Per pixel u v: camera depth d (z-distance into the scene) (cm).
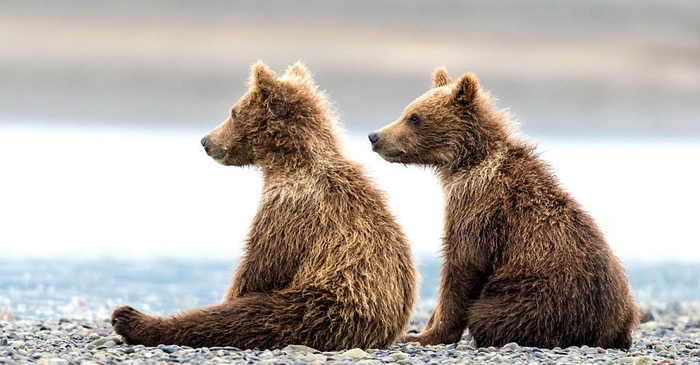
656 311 2047
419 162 1504
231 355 1148
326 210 1252
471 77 1459
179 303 2039
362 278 1220
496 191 1383
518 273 1317
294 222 1252
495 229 1362
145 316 1221
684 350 1398
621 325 1332
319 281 1215
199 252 2773
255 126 1335
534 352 1245
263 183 1330
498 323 1306
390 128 1502
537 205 1354
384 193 1309
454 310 1391
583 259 1305
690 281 2550
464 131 1461
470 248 1371
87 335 1462
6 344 1297
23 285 2211
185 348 1188
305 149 1305
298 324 1198
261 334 1198
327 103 1377
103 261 2583
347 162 1312
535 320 1291
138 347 1200
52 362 1098
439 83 1622
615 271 1332
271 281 1261
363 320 1216
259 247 1266
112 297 2094
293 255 1248
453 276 1390
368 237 1243
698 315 2003
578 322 1293
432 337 1404
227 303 1219
